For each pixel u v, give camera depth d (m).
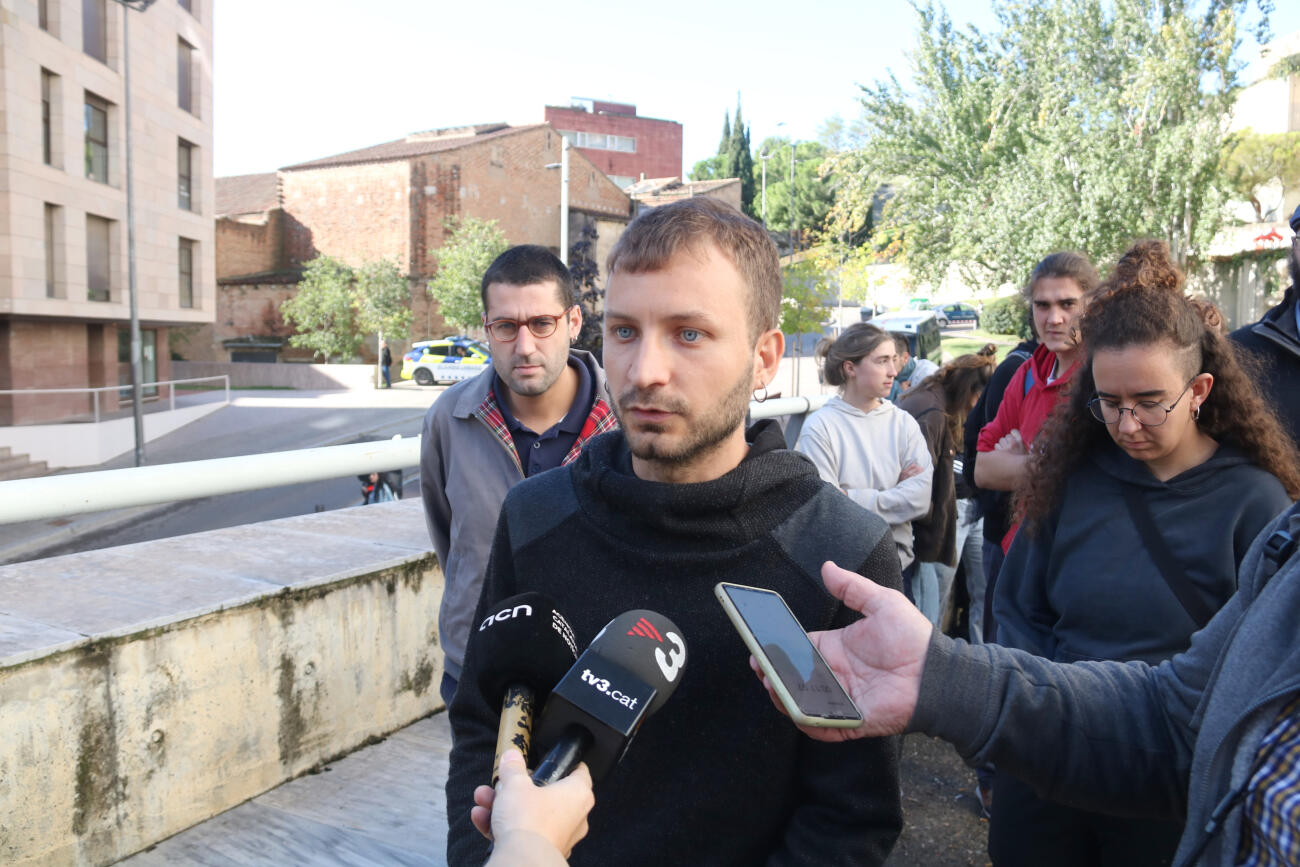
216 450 24.30
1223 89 21.75
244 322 47.94
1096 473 2.17
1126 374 1.96
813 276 25.66
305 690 2.82
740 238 1.26
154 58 28.22
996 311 38.38
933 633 1.30
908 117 27.09
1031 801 2.08
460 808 1.42
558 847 0.93
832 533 1.37
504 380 2.47
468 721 1.49
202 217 31.59
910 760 3.91
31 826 2.17
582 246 36.28
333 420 27.86
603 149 75.94
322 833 2.53
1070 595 2.12
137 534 15.66
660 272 1.22
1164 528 2.03
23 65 22.77
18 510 2.21
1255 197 28.45
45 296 23.84
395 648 3.14
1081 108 22.97
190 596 2.60
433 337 44.78
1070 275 3.12
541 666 1.17
